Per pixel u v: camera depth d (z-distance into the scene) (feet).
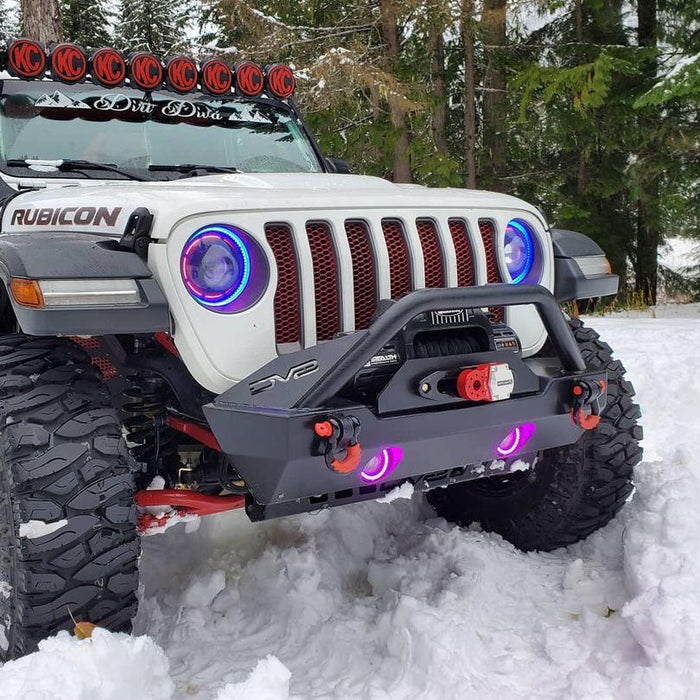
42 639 6.93
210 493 8.76
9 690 6.20
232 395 7.20
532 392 8.06
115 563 7.00
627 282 53.93
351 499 8.07
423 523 11.30
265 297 7.45
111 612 7.17
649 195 46.60
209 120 12.87
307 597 8.95
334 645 8.01
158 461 8.66
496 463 8.89
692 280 53.31
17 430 6.91
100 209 8.05
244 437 6.99
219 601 9.07
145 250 7.31
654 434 15.15
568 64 45.55
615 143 45.37
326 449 6.77
